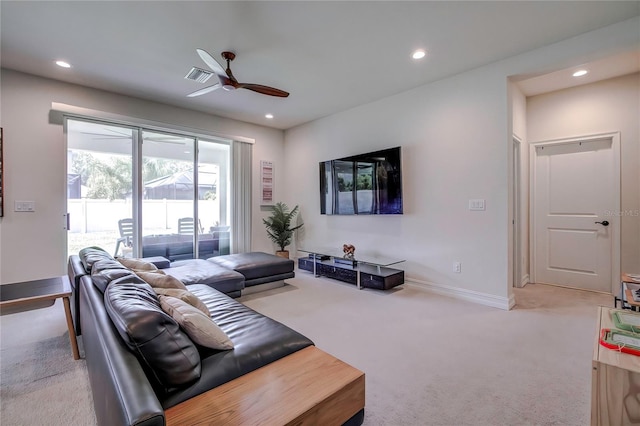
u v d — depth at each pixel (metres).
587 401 1.63
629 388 1.19
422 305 3.21
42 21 2.41
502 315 2.91
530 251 4.20
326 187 5.01
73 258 2.41
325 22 2.45
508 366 1.99
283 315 2.92
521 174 4.02
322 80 3.60
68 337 2.42
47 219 3.46
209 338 1.35
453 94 3.47
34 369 1.96
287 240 5.64
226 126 5.10
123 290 1.31
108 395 0.92
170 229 4.59
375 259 4.05
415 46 2.83
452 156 3.50
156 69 3.28
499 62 3.12
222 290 3.08
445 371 1.94
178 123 4.52
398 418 1.51
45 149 3.45
